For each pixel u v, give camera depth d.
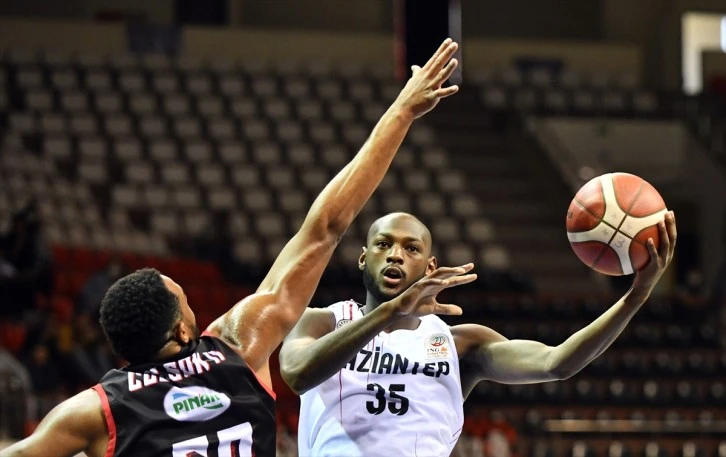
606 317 4.74
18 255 14.95
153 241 22.86
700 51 32.78
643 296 4.69
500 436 17.42
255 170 25.72
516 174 28.44
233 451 3.71
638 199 4.69
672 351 21.98
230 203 24.70
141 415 3.68
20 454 3.58
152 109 27.11
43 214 19.72
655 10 33.59
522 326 21.72
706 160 28.69
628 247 4.62
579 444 18.80
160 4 32.03
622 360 21.08
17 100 26.45
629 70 33.06
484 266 24.47
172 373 3.81
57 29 29.84
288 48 31.38
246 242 23.52
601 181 4.78
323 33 31.67
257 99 28.28
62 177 23.98
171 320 3.86
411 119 4.41
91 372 14.80
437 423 5.12
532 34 33.88
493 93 30.66
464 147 28.97
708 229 28.48
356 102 28.81
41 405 12.75
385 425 5.07
